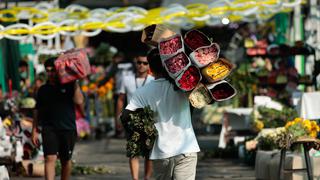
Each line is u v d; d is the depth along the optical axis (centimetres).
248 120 3631
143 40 1577
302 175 2256
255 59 3975
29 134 2909
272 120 3142
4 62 4225
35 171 2762
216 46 1491
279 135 2212
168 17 3412
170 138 1493
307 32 4094
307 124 2233
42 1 4016
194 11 3438
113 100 5250
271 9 3784
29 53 4606
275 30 5041
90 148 4119
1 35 2939
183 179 1487
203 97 1487
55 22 3412
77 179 2670
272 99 3738
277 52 3912
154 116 1499
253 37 4719
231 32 6675
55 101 2134
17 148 2794
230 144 3666
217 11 3431
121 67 5316
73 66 2098
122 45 7250
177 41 1479
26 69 4338
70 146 2158
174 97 1502
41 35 3106
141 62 2392
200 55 1488
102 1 4653
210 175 2767
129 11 3384
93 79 5375
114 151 3903
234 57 5556
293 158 2269
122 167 3112
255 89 3862
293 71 3891
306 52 3791
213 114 4378
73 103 2159
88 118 4619
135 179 2269
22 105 3381
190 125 1520
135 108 1506
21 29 2972
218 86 1494
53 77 2145
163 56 1474
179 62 1472
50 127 2133
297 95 3319
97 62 5631
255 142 3098
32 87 4078
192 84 1478
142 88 1520
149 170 2334
